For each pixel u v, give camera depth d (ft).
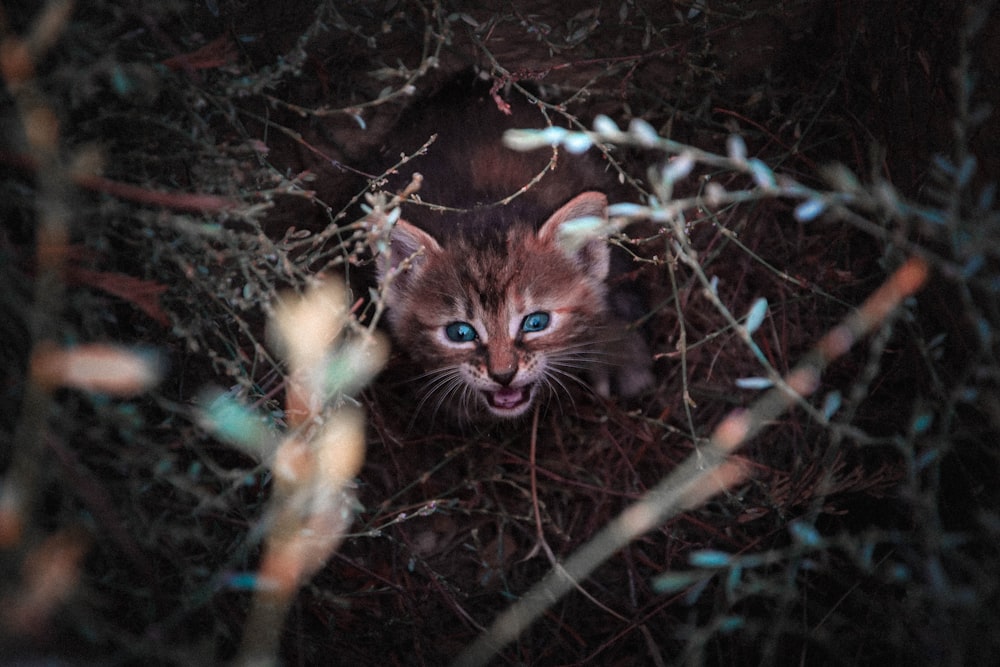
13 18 1.48
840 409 1.80
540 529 1.78
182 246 1.60
